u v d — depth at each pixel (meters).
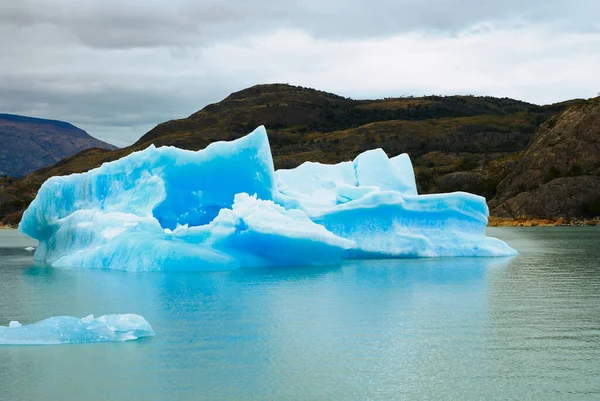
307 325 19.00
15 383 13.84
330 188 38.12
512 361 15.62
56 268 31.77
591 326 19.05
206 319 19.73
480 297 23.70
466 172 121.44
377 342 17.22
